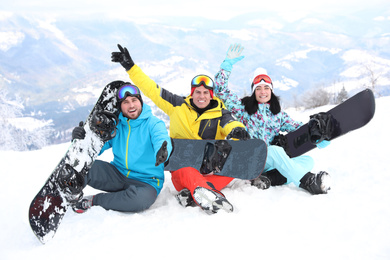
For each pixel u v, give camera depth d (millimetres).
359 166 3887
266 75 3428
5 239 2480
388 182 3178
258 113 3484
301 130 3475
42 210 2414
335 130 3258
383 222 2348
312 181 3014
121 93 2924
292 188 3279
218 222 2461
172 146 2984
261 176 3273
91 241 2295
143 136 2998
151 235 2316
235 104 3559
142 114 3006
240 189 3258
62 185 2502
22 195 3711
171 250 2096
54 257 2115
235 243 2143
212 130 3229
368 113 3076
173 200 3053
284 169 3143
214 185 3133
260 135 3500
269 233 2270
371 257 1922
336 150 4945
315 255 1966
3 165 5461
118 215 2801
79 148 2689
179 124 3301
